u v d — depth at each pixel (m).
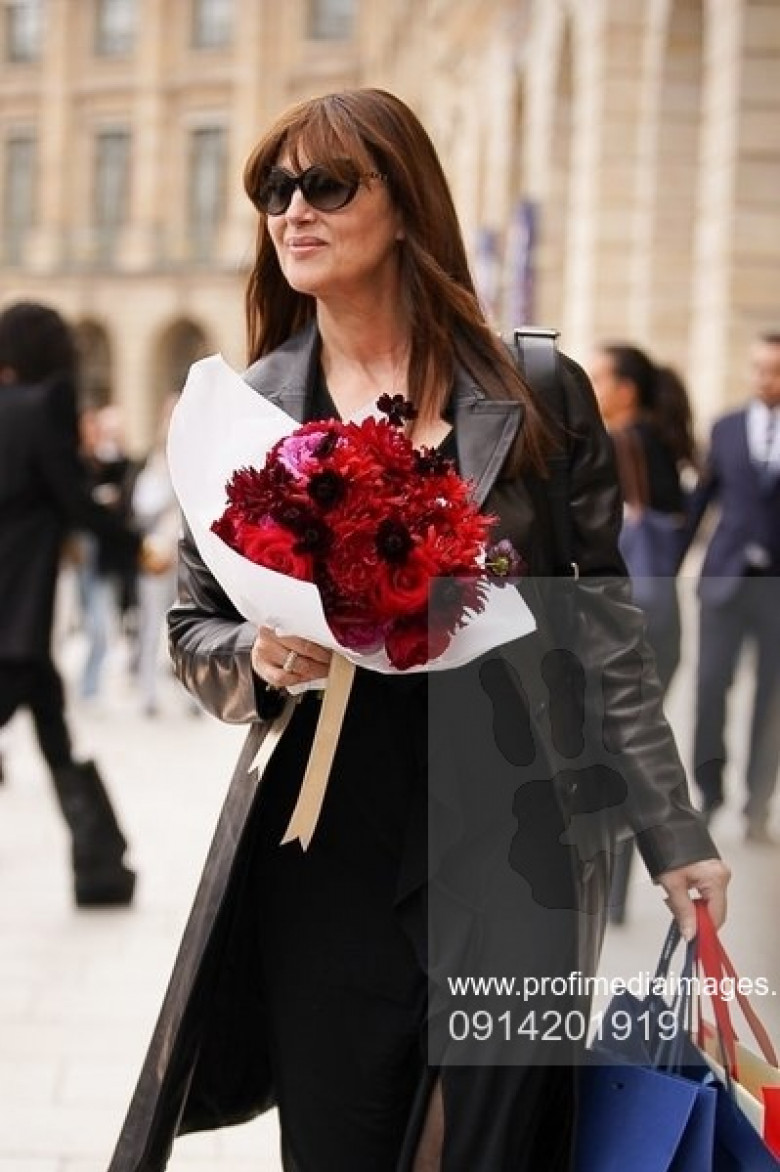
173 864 18.52
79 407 16.11
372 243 6.51
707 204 36.66
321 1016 6.31
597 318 46.81
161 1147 6.20
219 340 143.50
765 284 34.69
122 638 46.72
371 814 6.22
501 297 55.97
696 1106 5.74
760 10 34.16
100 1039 12.63
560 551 6.50
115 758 26.17
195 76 146.88
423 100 106.50
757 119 34.44
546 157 56.12
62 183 151.50
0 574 15.72
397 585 5.73
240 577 5.86
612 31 46.06
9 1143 10.59
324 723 5.98
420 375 6.50
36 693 16.16
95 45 151.62
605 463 6.62
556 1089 6.01
